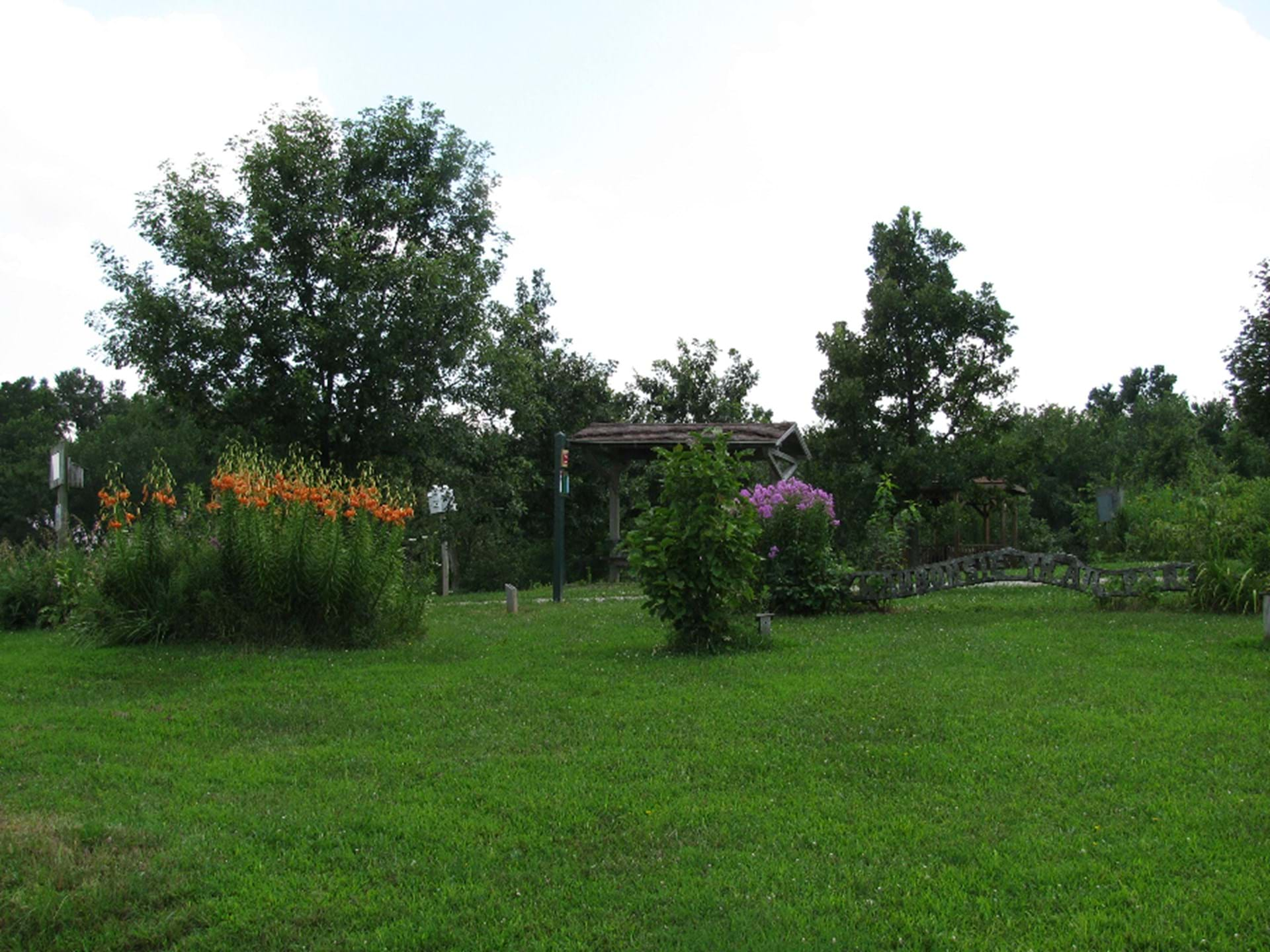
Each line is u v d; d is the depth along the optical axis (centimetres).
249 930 415
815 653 1030
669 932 405
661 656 1034
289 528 1139
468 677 929
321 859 488
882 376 2594
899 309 2533
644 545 1072
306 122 2303
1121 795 550
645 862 477
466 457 2600
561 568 1855
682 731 706
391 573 1177
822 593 1398
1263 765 595
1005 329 2519
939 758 626
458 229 2477
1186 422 4947
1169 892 428
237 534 1145
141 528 1158
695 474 1049
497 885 455
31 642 1239
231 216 2220
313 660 1026
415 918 423
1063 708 747
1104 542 2928
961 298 2502
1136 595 1360
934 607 1485
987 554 1430
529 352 2836
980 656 988
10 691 898
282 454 2195
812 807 547
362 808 556
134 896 446
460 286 2261
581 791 578
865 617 1368
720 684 870
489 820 534
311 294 2245
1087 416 5294
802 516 1427
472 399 2467
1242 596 1276
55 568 1441
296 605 1134
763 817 531
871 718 725
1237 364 1970
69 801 572
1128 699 775
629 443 2398
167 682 923
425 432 2367
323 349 2180
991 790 568
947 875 451
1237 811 520
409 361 2275
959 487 2459
